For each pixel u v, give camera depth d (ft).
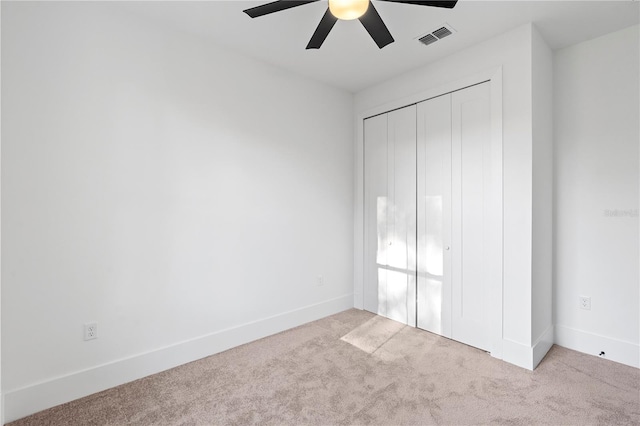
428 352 8.09
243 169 8.73
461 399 6.09
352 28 7.43
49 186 5.91
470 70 8.27
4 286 5.52
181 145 7.58
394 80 10.28
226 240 8.39
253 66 8.92
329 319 10.61
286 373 7.12
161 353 7.27
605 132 7.70
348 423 5.46
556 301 8.52
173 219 7.46
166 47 7.34
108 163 6.56
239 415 5.69
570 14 6.84
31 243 5.74
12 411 5.55
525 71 7.23
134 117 6.89
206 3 6.53
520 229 7.34
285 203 9.73
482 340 8.18
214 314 8.18
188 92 7.69
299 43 8.18
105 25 6.50
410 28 7.41
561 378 6.81
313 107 10.46
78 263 6.23
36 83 5.76
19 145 5.63
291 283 9.91
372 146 11.09
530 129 7.16
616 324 7.61
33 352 5.78
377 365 7.45
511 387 6.48
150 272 7.14
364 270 11.51
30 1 5.70
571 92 8.17
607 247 7.72
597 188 7.84
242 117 8.70
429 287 9.41
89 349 6.37
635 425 5.33
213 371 7.23
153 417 5.65
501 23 7.20
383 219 10.75
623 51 7.43
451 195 8.79
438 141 9.09
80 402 6.07
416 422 5.47
